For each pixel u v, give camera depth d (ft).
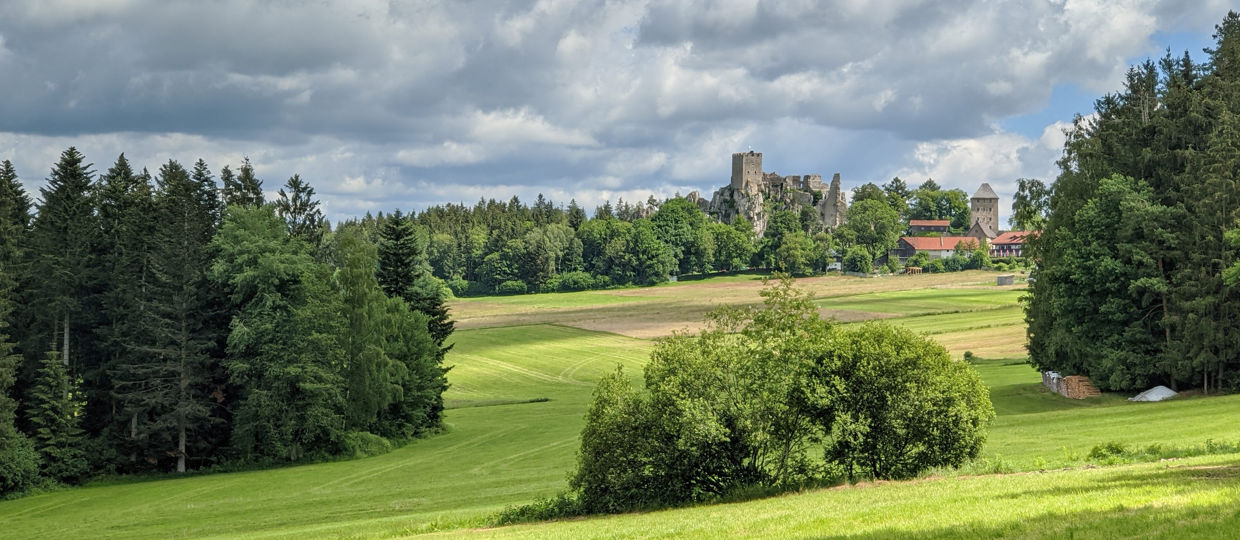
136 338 246.47
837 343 119.96
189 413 234.58
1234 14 254.27
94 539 147.54
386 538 109.50
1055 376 239.71
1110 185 222.07
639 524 92.94
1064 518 63.00
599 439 121.90
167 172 306.35
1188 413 169.17
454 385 356.59
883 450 117.08
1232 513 57.36
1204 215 214.90
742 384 120.37
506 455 211.41
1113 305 222.07
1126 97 251.39
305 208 303.89
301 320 241.96
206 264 248.73
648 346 437.17
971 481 97.04
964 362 125.18
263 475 218.18
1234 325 212.23
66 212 255.29
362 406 249.75
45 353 231.71
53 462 221.87
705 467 120.78
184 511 169.99
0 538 158.10
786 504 94.58
